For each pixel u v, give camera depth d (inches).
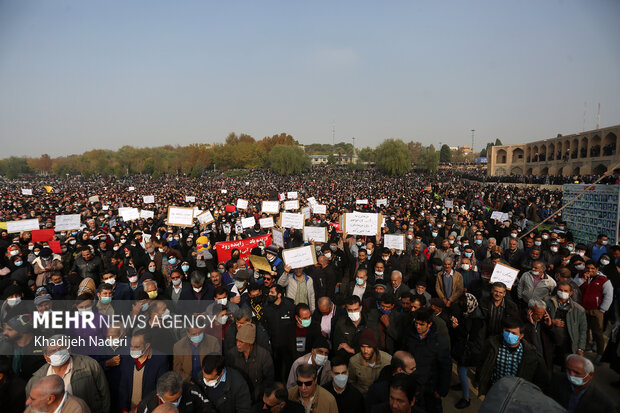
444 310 247.8
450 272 262.8
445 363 174.4
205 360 147.3
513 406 87.5
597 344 251.9
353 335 197.9
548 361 201.0
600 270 308.8
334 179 3157.0
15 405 150.9
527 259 323.6
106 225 573.9
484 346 184.4
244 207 749.3
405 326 209.0
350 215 391.2
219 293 213.6
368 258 331.0
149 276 276.8
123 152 5019.7
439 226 497.7
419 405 170.4
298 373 138.7
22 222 483.8
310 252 258.4
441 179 3120.1
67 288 300.2
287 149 4266.7
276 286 215.8
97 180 3462.1
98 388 156.8
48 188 1637.6
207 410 146.0
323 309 213.6
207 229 535.8
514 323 168.4
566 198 547.2
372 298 223.0
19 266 341.7
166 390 129.3
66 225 536.4
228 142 6535.4
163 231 498.6
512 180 2058.3
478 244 408.8
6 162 4471.0
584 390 136.9
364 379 171.6
